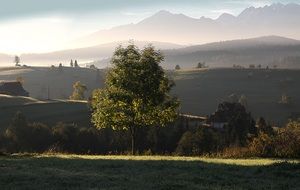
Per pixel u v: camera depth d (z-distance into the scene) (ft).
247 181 71.92
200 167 90.33
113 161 103.60
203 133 318.86
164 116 173.68
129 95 165.17
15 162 97.76
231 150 138.92
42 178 71.10
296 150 131.23
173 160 110.93
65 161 101.35
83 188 62.18
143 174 78.54
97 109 174.50
